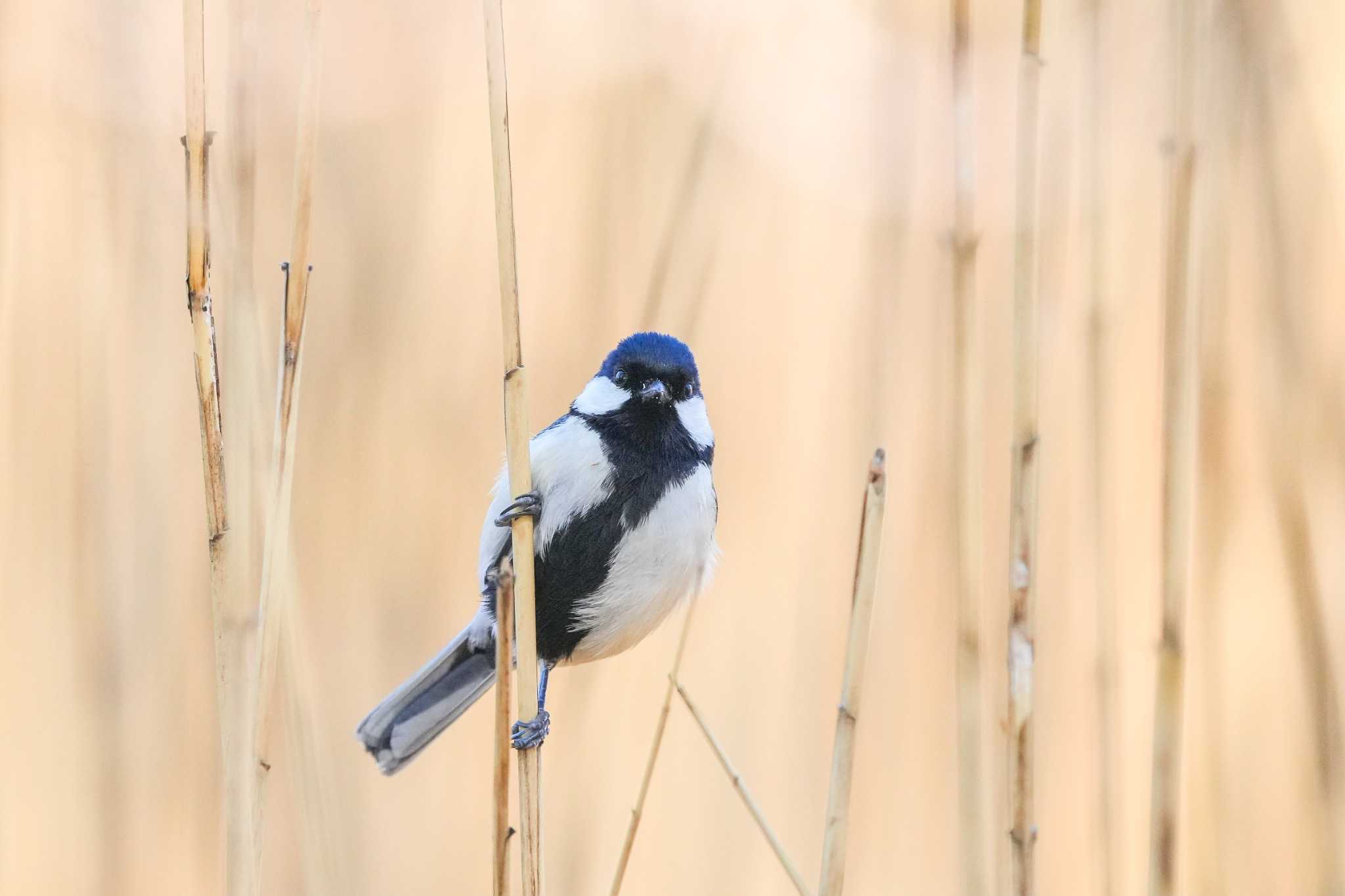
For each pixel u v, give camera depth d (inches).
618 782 333.1
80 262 310.8
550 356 365.7
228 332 204.7
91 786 289.1
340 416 350.9
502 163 187.6
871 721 332.8
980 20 378.9
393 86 382.9
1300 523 224.7
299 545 338.3
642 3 386.0
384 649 333.7
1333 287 244.5
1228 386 233.5
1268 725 268.8
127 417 311.0
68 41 316.5
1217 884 230.1
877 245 321.1
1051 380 304.3
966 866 194.4
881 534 171.2
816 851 323.6
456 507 353.4
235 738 178.2
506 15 398.6
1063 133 280.8
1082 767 305.4
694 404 272.7
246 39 208.7
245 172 205.8
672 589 269.6
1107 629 206.2
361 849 308.2
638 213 365.4
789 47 416.8
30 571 294.8
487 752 335.0
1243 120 236.2
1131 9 316.8
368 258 365.1
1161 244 320.2
